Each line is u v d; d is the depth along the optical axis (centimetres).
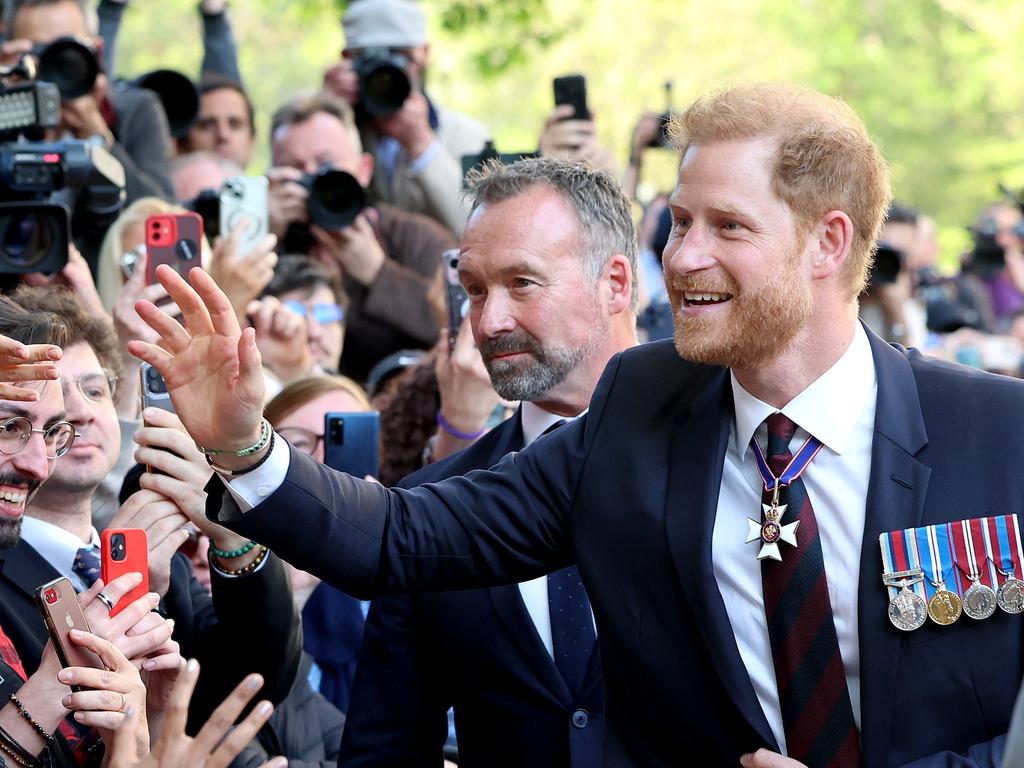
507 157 416
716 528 258
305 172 592
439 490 272
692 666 256
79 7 577
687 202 249
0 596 313
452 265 409
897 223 914
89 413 330
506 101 1892
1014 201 1095
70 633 271
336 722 388
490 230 324
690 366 269
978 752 240
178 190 623
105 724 264
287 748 371
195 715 331
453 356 405
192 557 377
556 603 313
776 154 246
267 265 482
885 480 249
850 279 252
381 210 603
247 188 486
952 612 244
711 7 2084
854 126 251
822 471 253
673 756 261
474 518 270
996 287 1041
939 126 2136
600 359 328
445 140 705
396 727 325
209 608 351
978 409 253
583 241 324
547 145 555
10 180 431
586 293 324
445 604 316
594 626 312
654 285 720
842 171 247
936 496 248
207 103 677
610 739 267
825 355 253
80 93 520
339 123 599
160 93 609
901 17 2161
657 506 259
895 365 257
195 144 677
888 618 246
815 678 248
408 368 526
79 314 341
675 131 257
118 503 393
